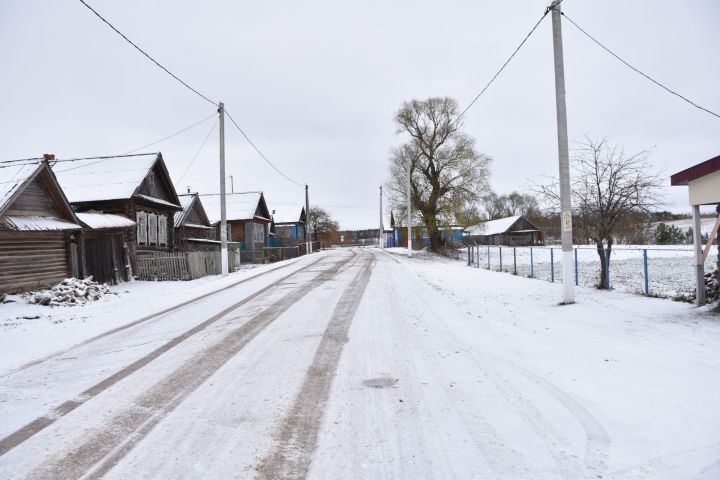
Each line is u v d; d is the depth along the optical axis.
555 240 64.31
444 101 38.22
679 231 48.62
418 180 39.31
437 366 5.75
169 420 4.31
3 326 9.59
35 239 14.38
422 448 3.63
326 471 3.33
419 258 31.36
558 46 10.13
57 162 25.34
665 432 3.81
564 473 3.22
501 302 10.69
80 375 5.84
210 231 36.28
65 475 3.36
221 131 20.72
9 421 4.40
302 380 5.34
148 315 10.10
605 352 6.18
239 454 3.62
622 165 12.03
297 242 49.81
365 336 7.39
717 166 8.26
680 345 6.34
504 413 4.27
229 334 7.84
